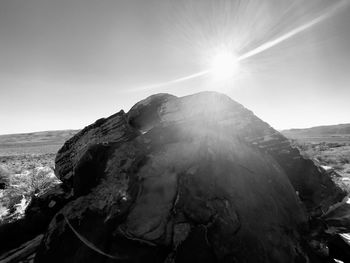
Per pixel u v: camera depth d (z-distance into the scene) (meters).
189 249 4.50
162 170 5.44
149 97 7.43
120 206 4.95
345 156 25.16
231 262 4.40
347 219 6.18
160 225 4.75
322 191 6.21
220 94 6.93
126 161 5.80
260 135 6.34
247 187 5.27
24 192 9.55
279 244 4.75
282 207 5.30
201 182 5.18
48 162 24.72
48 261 4.80
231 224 4.73
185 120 6.34
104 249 4.61
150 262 4.45
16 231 6.25
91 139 7.21
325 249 5.15
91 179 6.08
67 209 5.45
